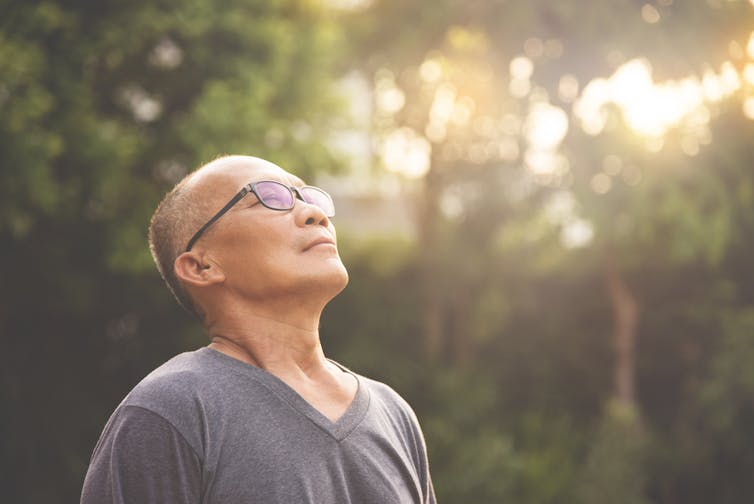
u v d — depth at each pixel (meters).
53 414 8.70
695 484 9.56
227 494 0.93
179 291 1.11
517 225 11.09
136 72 8.04
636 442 9.49
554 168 10.18
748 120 9.62
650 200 9.30
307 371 1.07
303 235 1.07
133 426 0.95
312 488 0.95
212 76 8.04
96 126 6.87
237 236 1.05
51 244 7.92
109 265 7.52
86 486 1.00
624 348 10.42
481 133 11.02
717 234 9.16
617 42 9.25
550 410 11.03
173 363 1.04
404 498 1.05
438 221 11.36
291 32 8.76
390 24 10.57
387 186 11.91
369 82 11.22
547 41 9.93
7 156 6.05
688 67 9.36
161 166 8.07
